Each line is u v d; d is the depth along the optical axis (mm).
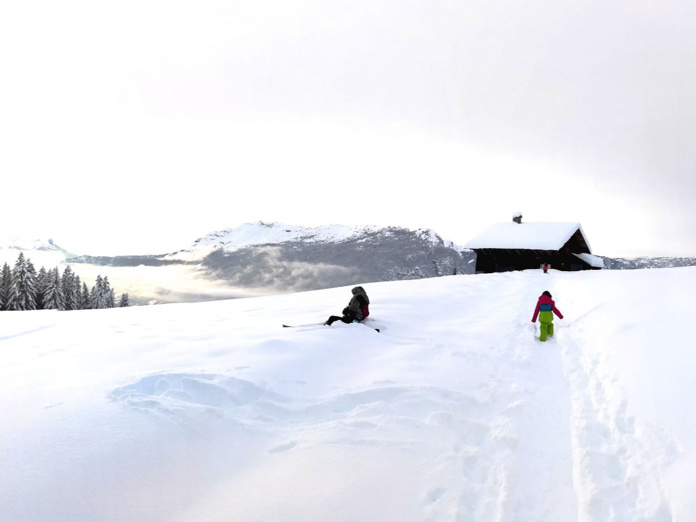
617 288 12711
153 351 6555
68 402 4270
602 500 3135
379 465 3473
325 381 5504
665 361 5434
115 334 8297
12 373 5523
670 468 3393
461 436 4059
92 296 69438
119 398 4383
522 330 8797
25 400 4398
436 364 6121
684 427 3900
